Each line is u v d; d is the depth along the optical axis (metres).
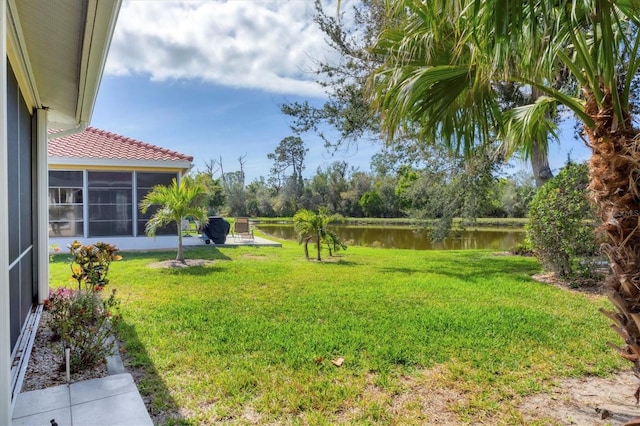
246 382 2.96
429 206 12.27
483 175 10.72
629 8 2.44
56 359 3.32
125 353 3.48
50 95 4.83
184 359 3.37
